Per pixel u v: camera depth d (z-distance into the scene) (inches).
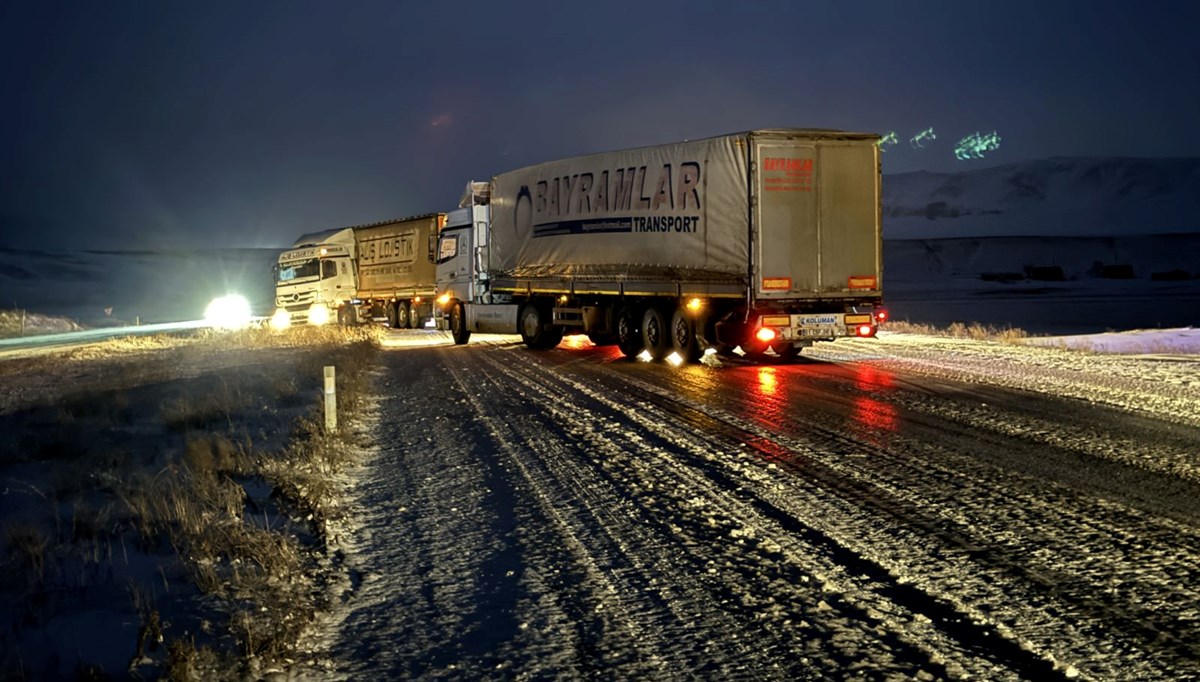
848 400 617.9
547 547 315.3
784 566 284.2
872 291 822.5
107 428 618.5
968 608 244.8
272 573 287.4
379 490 414.0
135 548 316.2
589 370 864.9
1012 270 5738.2
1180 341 1008.2
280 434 546.3
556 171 1056.8
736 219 802.2
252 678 213.6
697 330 859.4
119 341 1626.5
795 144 796.6
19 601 267.4
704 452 461.7
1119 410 544.1
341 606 266.1
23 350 1722.4
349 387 741.3
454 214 1338.6
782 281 797.9
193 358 1200.8
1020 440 464.4
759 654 220.1
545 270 1081.4
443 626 247.3
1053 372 729.6
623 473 421.7
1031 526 317.7
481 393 722.2
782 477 401.7
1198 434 468.8
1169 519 321.1
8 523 358.3
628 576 281.3
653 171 896.3
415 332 1664.6
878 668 209.8
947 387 666.8
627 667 216.1
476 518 357.7
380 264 1865.2
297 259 1961.1
